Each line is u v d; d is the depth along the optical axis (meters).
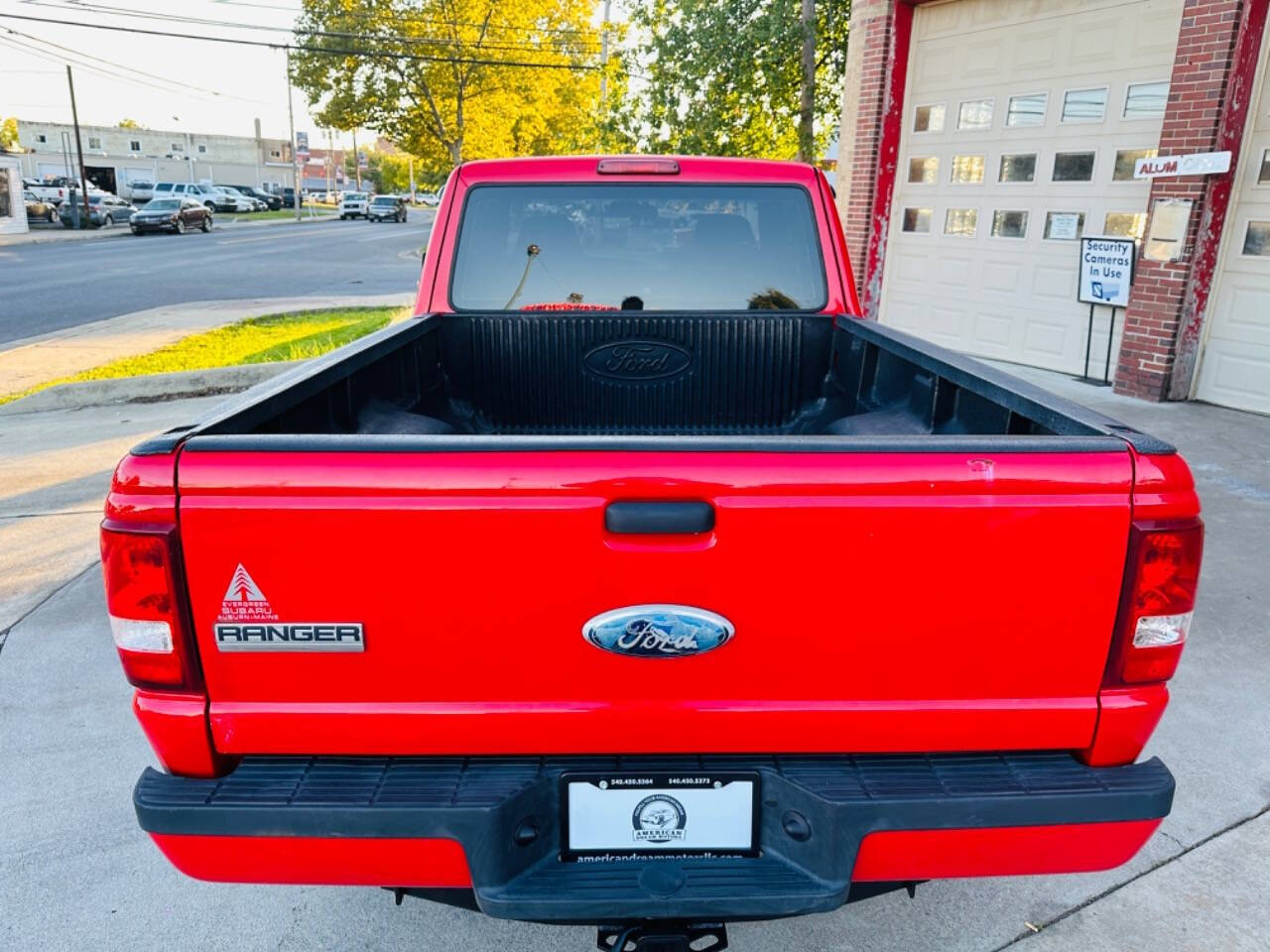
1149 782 1.74
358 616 1.69
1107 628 1.73
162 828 1.70
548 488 1.65
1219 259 7.73
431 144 36.94
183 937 2.47
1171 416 7.53
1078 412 2.00
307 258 27.77
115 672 3.91
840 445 1.66
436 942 2.46
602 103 14.44
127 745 3.38
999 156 9.54
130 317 14.63
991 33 9.43
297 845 1.71
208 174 88.62
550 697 1.75
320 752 1.77
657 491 1.65
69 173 73.38
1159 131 8.02
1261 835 2.83
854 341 3.45
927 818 1.71
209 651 1.71
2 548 5.34
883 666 1.74
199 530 1.65
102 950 2.42
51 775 3.18
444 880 1.75
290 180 94.25
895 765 1.78
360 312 15.37
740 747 1.78
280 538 1.66
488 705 1.75
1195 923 2.50
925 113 10.36
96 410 9.16
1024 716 1.76
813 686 1.75
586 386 3.70
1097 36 8.41
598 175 3.51
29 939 2.45
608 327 3.64
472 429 3.73
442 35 33.00
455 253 3.59
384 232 42.66
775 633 1.71
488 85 33.91
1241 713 3.48
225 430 1.80
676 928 1.84
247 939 2.46
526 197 3.55
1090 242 8.40
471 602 1.69
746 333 3.64
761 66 13.02
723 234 3.59
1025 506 1.67
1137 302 8.08
